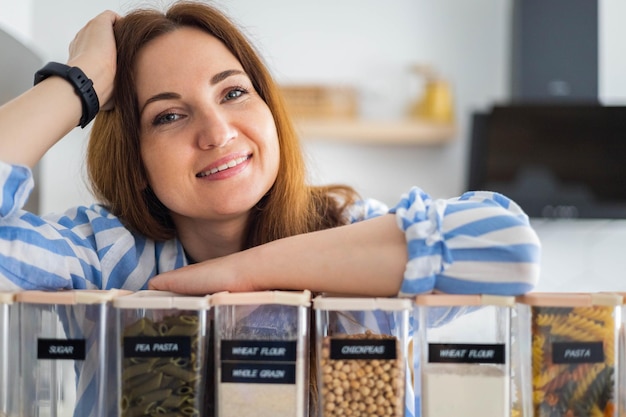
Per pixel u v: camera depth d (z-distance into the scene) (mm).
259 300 843
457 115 3273
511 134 3020
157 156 1100
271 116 1149
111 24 1199
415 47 3283
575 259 3314
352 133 3160
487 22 3271
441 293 890
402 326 845
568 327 840
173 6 1171
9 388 875
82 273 1118
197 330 844
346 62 3291
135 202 1197
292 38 3299
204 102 1087
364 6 3295
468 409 841
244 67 1174
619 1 3279
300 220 1230
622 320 867
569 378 841
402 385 843
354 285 917
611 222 3295
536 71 3059
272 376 839
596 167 3008
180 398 842
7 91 1508
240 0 3293
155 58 1118
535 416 842
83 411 869
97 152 1253
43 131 1045
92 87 1110
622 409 859
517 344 875
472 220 893
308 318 880
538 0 3061
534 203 3045
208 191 1092
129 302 844
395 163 3322
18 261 997
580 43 3051
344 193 1361
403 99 3262
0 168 963
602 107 2965
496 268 867
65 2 3246
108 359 867
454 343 849
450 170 3312
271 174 1134
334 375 840
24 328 877
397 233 917
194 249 1233
